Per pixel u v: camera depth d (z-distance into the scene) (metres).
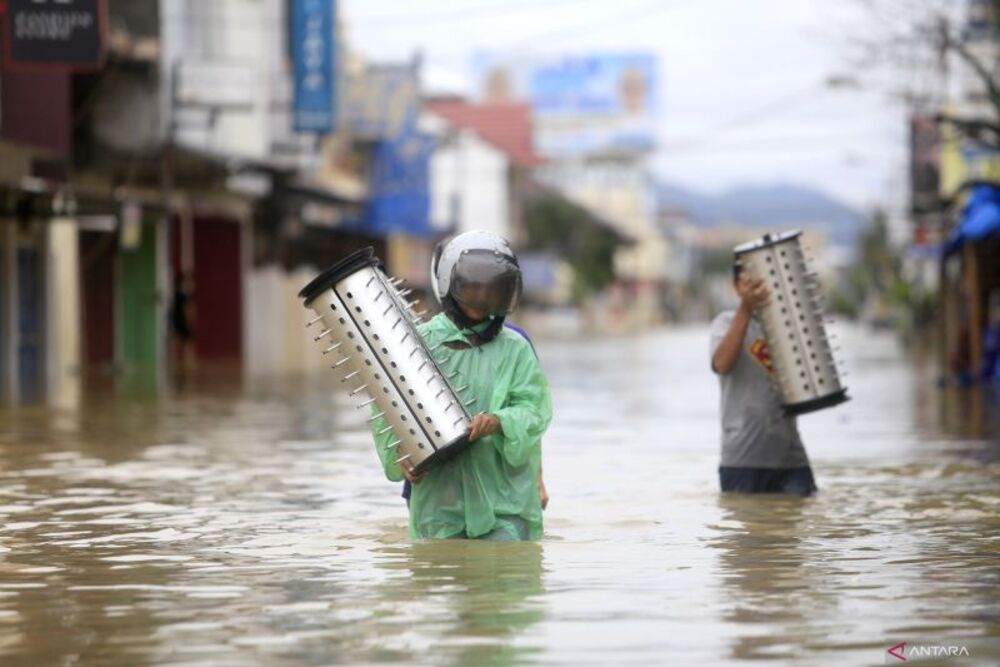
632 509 27.59
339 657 15.40
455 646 15.78
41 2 65.12
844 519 26.11
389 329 21.39
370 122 155.62
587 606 17.81
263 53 119.75
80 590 19.33
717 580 19.62
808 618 17.12
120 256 99.25
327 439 43.84
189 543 23.36
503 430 21.48
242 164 101.25
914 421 51.06
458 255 21.83
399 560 21.09
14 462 37.06
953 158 114.00
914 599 18.28
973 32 84.38
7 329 78.94
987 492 30.42
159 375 85.94
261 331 121.25
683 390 73.19
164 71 93.31
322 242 135.75
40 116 78.75
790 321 28.50
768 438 29.64
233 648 15.88
